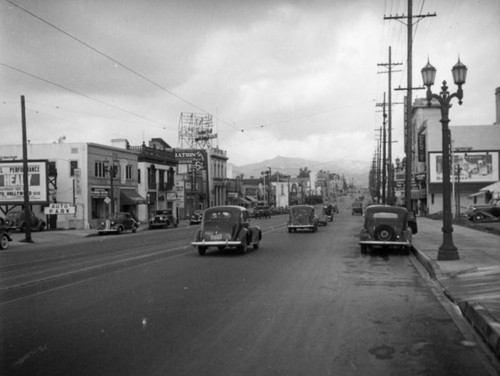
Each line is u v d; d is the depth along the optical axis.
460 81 14.95
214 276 12.95
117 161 48.75
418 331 7.23
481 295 9.48
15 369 5.64
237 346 6.45
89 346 6.50
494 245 19.16
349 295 10.14
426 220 47.94
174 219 48.88
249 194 102.12
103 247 24.23
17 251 23.78
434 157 58.38
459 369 5.59
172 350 6.29
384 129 54.59
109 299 9.75
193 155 68.06
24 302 9.59
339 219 60.03
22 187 38.09
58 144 44.03
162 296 10.02
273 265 15.36
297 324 7.64
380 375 5.39
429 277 12.72
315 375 5.38
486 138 59.41
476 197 55.81
